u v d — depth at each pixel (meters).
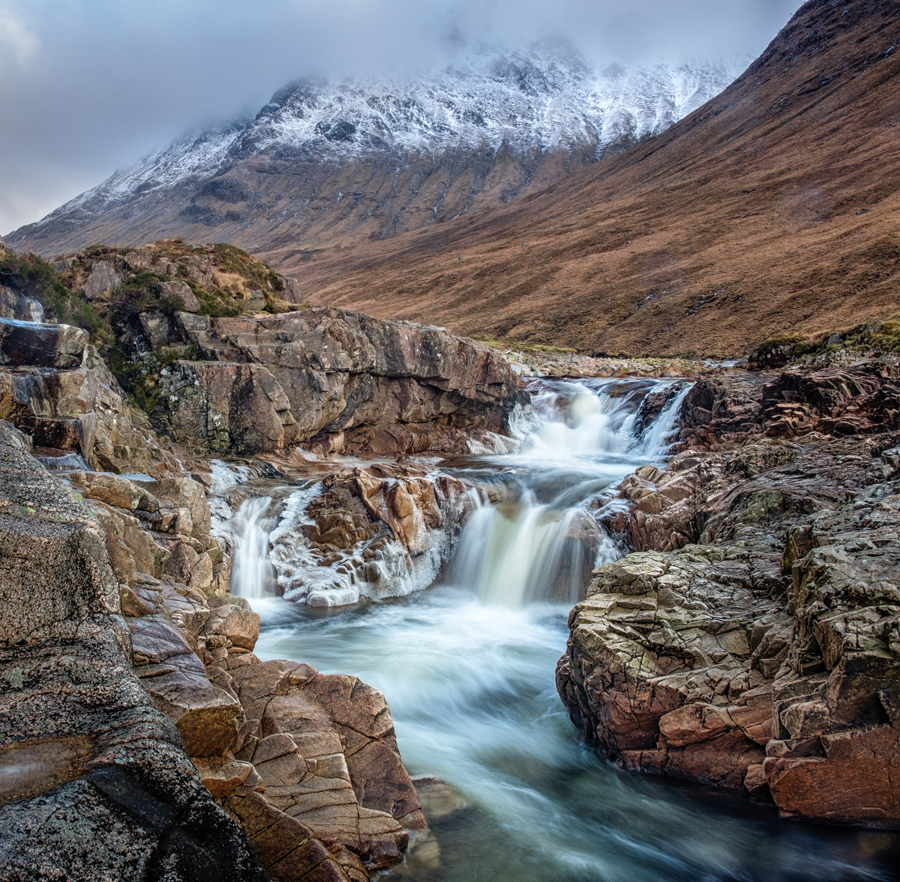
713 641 9.43
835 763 7.35
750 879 7.40
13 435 9.11
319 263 182.38
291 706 7.82
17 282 19.23
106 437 14.98
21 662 4.29
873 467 13.49
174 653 6.45
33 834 2.98
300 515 17.89
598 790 9.05
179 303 22.25
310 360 22.30
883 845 7.27
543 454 27.78
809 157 114.88
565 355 56.69
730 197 111.25
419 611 16.25
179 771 3.62
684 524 15.80
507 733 10.56
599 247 106.44
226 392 21.00
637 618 9.98
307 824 6.33
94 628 4.82
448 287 108.94
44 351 13.47
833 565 8.55
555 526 17.53
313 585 16.23
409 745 9.87
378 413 25.08
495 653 13.47
